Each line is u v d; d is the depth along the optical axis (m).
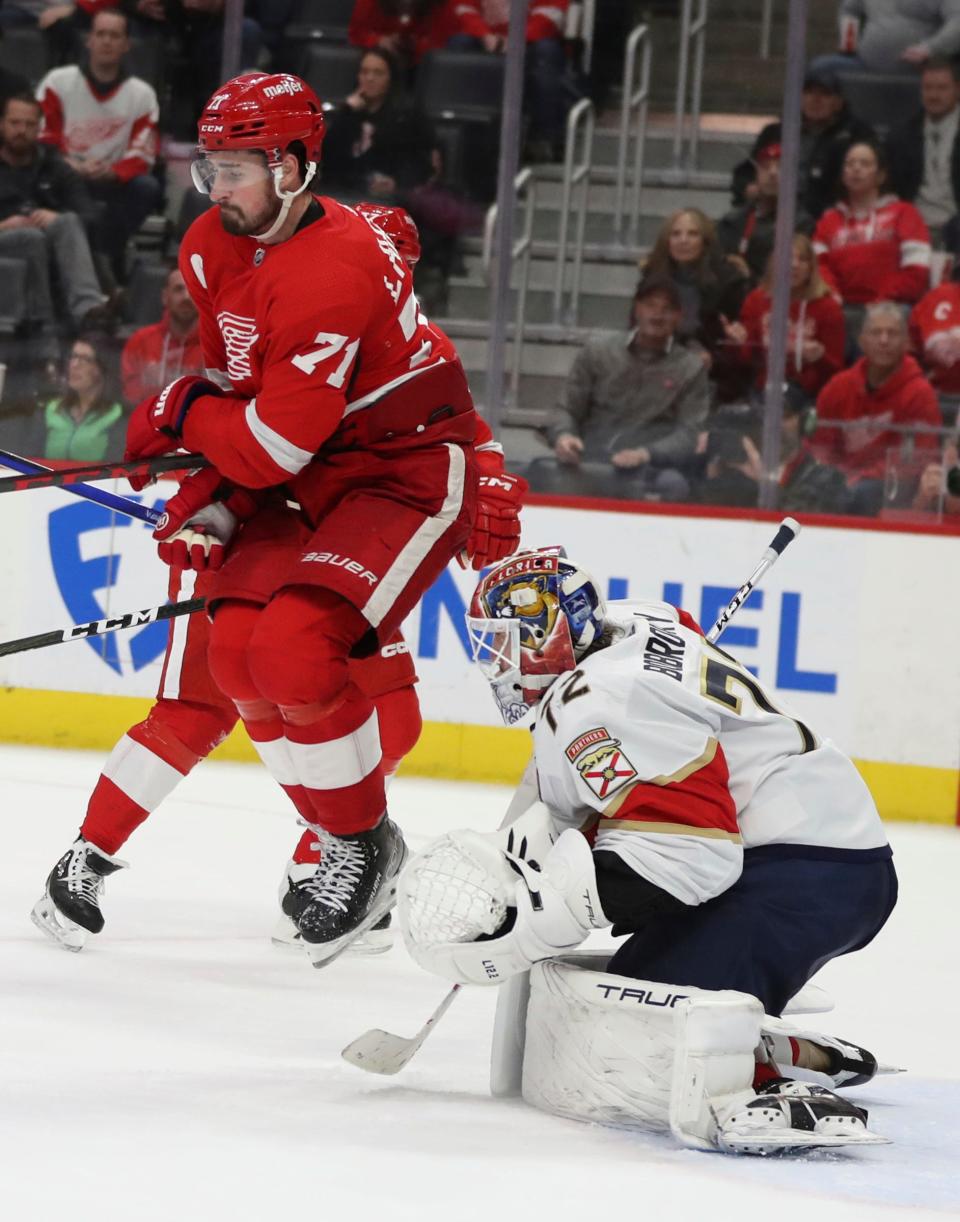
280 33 28.75
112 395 27.42
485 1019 12.21
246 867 17.53
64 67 27.94
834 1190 8.59
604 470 26.88
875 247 26.98
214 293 12.06
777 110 28.53
